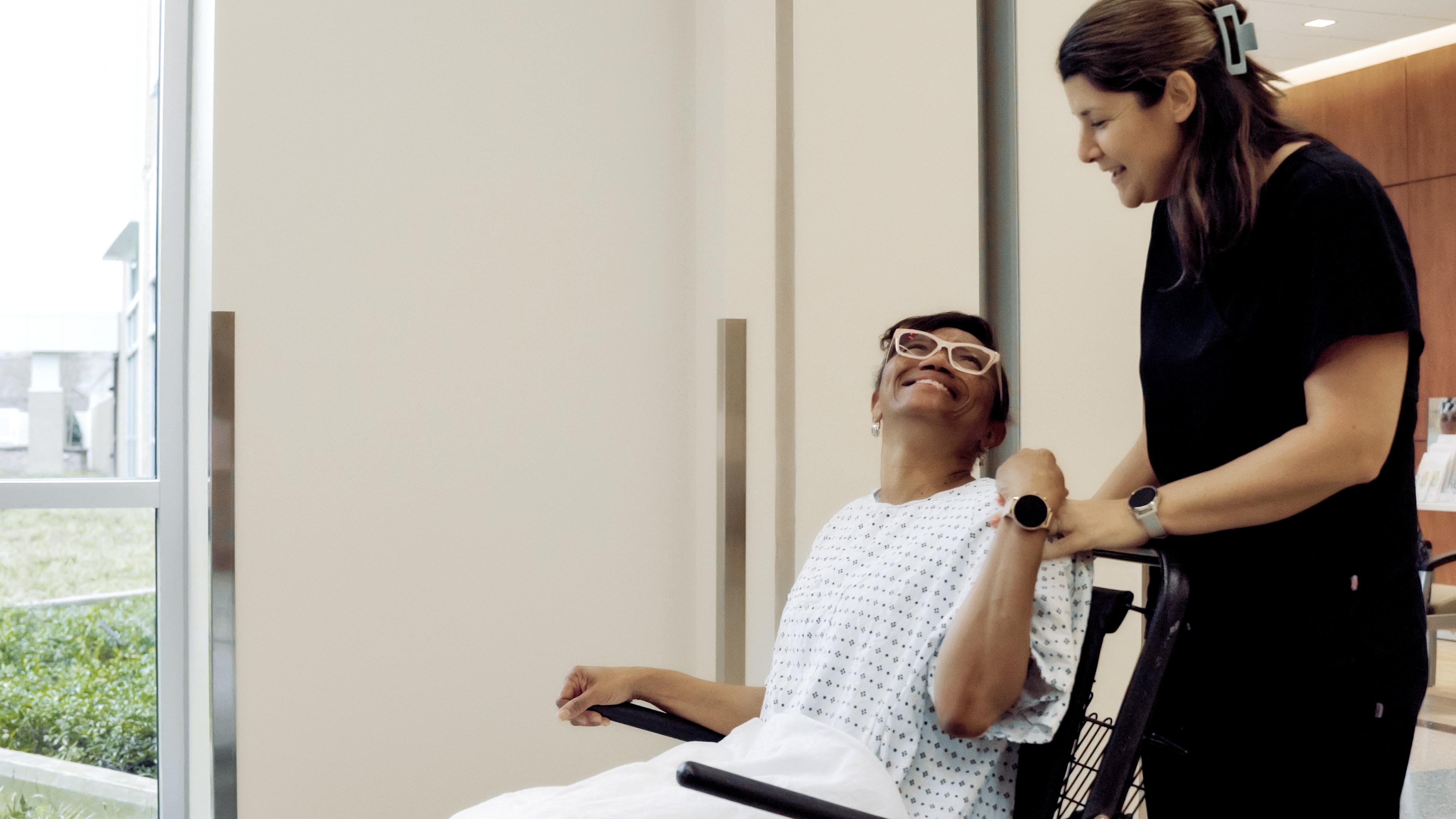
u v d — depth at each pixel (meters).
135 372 2.71
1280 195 1.26
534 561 2.76
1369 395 1.17
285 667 2.51
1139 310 3.12
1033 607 1.32
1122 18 1.30
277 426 2.52
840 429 2.86
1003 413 1.63
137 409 2.71
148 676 2.68
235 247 2.49
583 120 2.83
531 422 2.76
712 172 2.85
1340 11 3.74
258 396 2.50
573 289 2.81
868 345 2.88
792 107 2.83
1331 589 1.26
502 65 2.75
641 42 2.89
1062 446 3.01
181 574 2.69
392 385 2.62
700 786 1.05
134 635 2.66
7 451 2.61
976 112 3.00
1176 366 1.41
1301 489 1.18
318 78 2.57
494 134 2.74
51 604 2.59
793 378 2.82
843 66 2.87
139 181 2.73
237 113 2.49
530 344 2.76
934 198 2.95
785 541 2.83
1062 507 1.29
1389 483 1.25
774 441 2.81
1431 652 3.06
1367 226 1.19
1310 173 1.23
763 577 2.80
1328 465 1.17
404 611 2.62
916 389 1.57
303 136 2.55
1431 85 3.68
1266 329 1.28
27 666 2.58
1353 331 1.17
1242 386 1.31
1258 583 1.31
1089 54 1.31
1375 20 3.76
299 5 2.56
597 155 2.84
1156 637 1.23
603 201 2.85
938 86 2.96
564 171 2.81
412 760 2.62
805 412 2.82
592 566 2.82
